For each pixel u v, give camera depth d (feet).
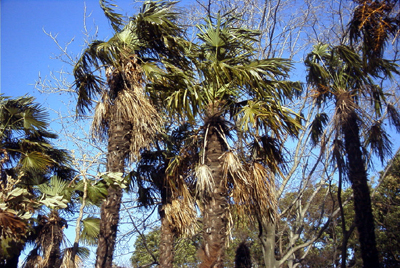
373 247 22.84
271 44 36.50
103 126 26.03
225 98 23.79
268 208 21.13
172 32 25.85
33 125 26.91
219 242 19.20
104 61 25.41
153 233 46.16
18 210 17.60
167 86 23.91
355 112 25.94
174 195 25.85
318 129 32.37
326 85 29.45
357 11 24.31
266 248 32.58
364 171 24.52
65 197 20.07
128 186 27.81
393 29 22.62
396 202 49.70
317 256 59.31
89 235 24.59
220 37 23.44
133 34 26.11
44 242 23.50
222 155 20.59
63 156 28.30
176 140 28.25
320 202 50.31
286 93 23.79
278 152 22.76
